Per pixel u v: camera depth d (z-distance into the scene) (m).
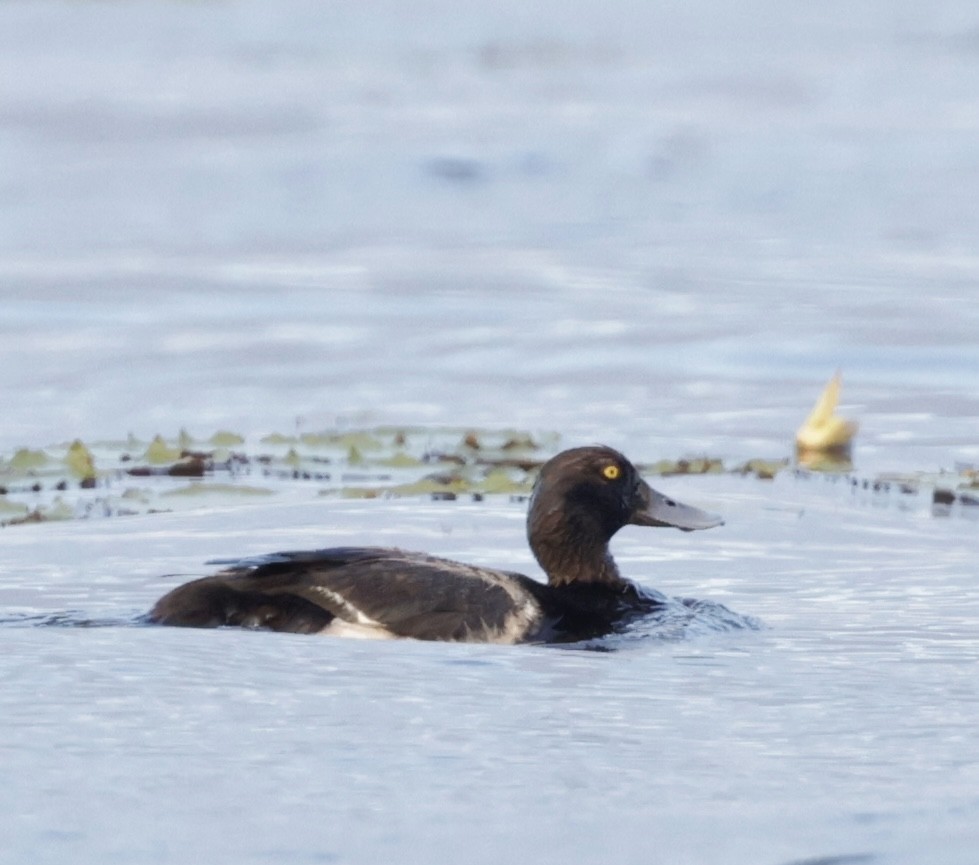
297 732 8.03
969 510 14.96
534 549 11.62
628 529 13.99
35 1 88.00
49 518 14.17
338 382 21.19
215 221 37.03
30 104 54.03
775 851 6.71
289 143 47.91
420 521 14.26
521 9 93.19
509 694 8.81
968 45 77.50
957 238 35.53
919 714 8.57
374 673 9.13
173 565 12.55
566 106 56.50
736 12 92.62
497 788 7.34
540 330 25.09
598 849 6.70
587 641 10.19
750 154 47.19
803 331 24.97
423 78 64.94
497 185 42.81
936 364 22.66
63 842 6.68
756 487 15.91
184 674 8.95
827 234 36.12
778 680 9.23
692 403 20.14
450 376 21.78
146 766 7.51
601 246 34.47
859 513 14.77
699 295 28.52
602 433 18.42
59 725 8.04
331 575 10.26
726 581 12.29
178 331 24.72
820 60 71.75
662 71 67.56
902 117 54.88
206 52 71.69
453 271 31.06
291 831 6.82
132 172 43.28
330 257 32.62
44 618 10.24
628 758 7.77
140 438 18.08
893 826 6.94
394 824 6.91
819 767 7.68
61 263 31.28
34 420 18.98
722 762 7.74
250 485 15.57
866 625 10.76
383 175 43.59
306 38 77.50
